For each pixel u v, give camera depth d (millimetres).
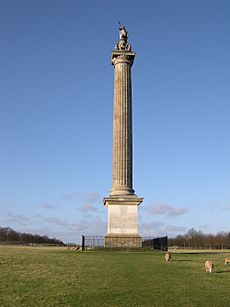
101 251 56250
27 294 21391
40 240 174875
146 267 34562
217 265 37969
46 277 27438
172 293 22281
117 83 66250
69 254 50250
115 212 61281
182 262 40188
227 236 156875
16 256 44281
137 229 61094
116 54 67062
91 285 24484
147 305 19375
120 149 63406
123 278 27578
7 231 187000
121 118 64562
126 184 62625
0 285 23891
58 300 20094
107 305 19234
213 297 21391
